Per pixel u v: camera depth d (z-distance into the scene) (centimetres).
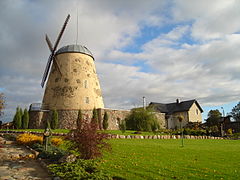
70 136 1138
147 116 3847
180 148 1723
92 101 3878
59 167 938
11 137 2202
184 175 832
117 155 1284
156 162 1084
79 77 3888
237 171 911
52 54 4000
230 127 4638
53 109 3488
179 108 5741
